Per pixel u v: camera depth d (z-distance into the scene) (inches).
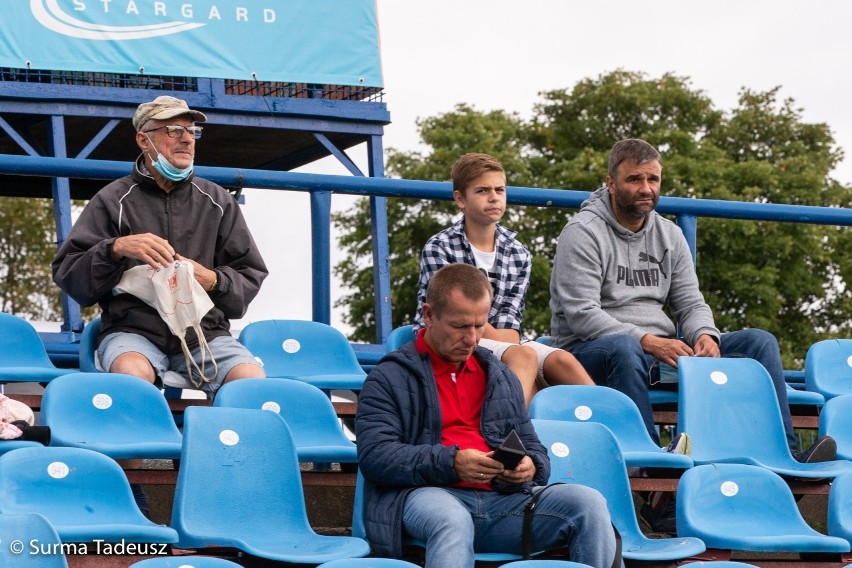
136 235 245.4
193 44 379.9
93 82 383.2
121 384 226.4
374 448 197.9
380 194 305.1
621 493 222.2
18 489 186.4
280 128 389.7
